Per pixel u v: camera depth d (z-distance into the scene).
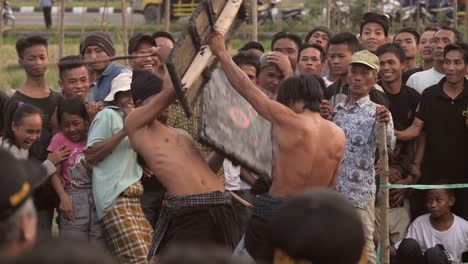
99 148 7.39
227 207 6.53
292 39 10.10
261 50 10.42
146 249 7.47
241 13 6.51
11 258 2.67
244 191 8.80
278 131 6.18
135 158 7.55
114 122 7.48
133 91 6.98
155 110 6.37
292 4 26.61
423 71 9.77
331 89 8.74
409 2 21.59
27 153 7.81
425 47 10.39
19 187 2.94
